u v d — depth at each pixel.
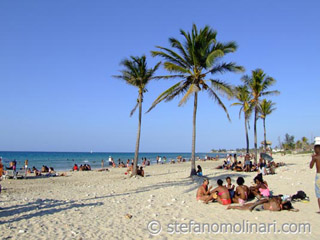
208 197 10.62
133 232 7.01
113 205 10.44
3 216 8.58
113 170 37.53
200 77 20.78
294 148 125.81
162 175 25.05
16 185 18.80
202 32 19.84
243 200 10.23
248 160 25.28
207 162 58.28
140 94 24.09
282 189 13.48
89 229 7.23
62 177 26.25
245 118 37.34
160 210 9.49
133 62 23.36
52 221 7.98
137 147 23.75
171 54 21.02
